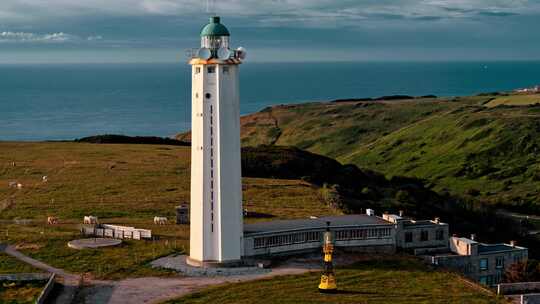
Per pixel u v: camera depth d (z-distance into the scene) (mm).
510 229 154875
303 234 95250
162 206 124750
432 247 102250
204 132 85250
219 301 75750
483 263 97938
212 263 86750
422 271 90000
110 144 198000
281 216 117875
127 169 156500
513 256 100250
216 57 84188
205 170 86000
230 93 85188
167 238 101438
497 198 196750
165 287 80062
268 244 91875
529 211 185625
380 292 80625
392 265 92000
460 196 185375
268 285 81312
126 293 77938
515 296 82312
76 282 81562
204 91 84688
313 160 173250
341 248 98000
